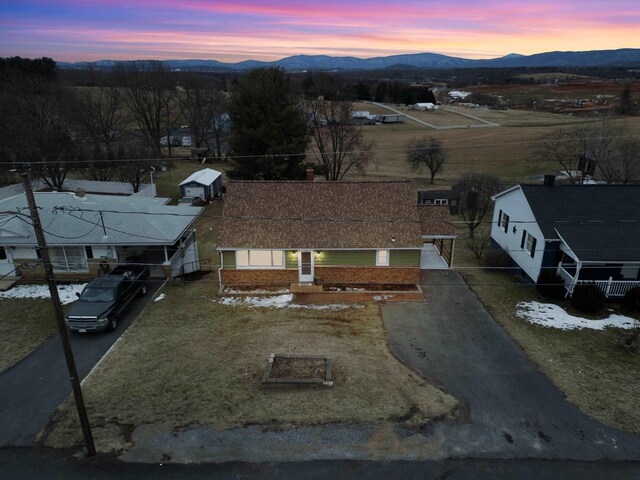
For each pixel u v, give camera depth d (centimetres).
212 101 6681
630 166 3950
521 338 1809
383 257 2305
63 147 4131
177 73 7075
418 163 5659
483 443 1249
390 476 1143
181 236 2478
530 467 1171
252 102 4103
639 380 1539
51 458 1197
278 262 2325
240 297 2197
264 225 2350
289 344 1752
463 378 1545
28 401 1421
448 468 1168
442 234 2439
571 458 1201
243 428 1299
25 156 3753
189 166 6172
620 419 1349
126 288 2028
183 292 2262
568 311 2047
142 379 1526
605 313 2022
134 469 1162
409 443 1246
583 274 2231
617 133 4516
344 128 5138
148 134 6625
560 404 1413
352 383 1504
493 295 2220
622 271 2211
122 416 1348
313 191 2497
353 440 1256
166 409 1379
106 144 5075
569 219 2264
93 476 1143
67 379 1536
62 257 2334
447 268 2588
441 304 2119
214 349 1717
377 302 2139
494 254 2770
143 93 6450
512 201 2636
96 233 2325
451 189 4541
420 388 1486
